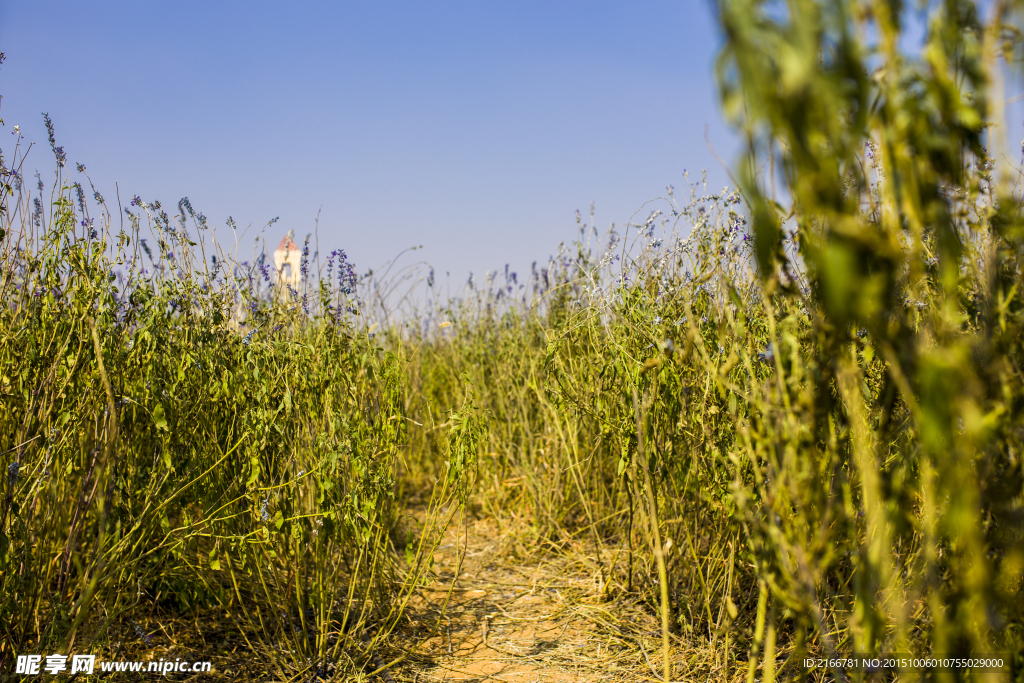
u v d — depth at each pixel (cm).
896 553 232
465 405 301
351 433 295
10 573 239
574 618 341
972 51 121
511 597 373
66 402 265
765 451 163
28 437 252
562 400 369
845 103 105
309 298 373
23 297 265
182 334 321
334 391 316
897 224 124
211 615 330
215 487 298
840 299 103
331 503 280
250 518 316
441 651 311
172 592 322
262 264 385
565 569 405
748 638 292
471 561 428
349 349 334
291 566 322
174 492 281
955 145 118
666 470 288
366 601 324
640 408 283
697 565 310
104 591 271
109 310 275
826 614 238
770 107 100
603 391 339
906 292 152
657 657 295
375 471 305
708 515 312
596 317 365
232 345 325
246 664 289
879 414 179
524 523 464
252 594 337
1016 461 138
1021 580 148
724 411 252
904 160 115
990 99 123
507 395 517
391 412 311
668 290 310
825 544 158
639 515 346
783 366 161
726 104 104
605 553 415
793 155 103
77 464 275
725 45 103
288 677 281
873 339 141
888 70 114
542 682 281
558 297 506
